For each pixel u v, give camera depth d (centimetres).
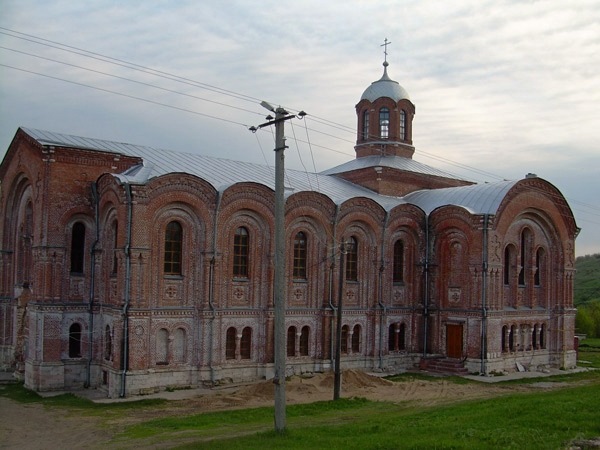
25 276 4222
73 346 3872
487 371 4462
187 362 3753
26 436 2661
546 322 5100
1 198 4550
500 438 1833
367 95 5903
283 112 2295
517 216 4806
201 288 3809
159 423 2758
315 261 4350
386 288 4694
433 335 4809
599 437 1852
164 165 4184
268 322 4050
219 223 3853
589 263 18000
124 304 3503
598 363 5494
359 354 4541
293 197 4178
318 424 2489
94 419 2955
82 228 3944
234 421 2752
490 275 4538
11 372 4325
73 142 4112
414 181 5581
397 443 1844
